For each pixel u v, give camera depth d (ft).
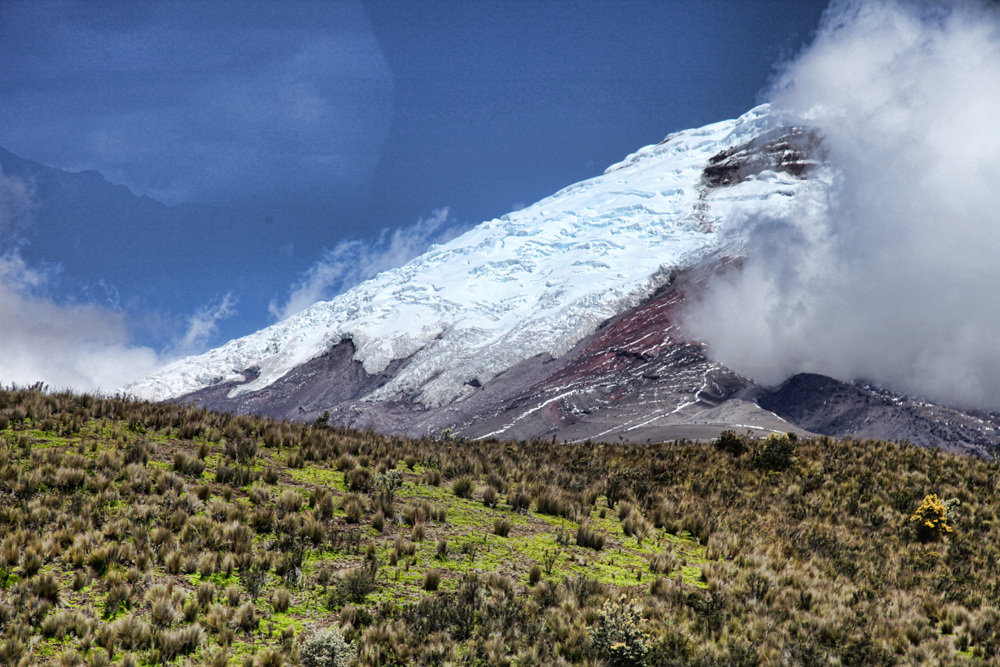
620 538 48.37
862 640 34.27
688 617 34.99
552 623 32.07
